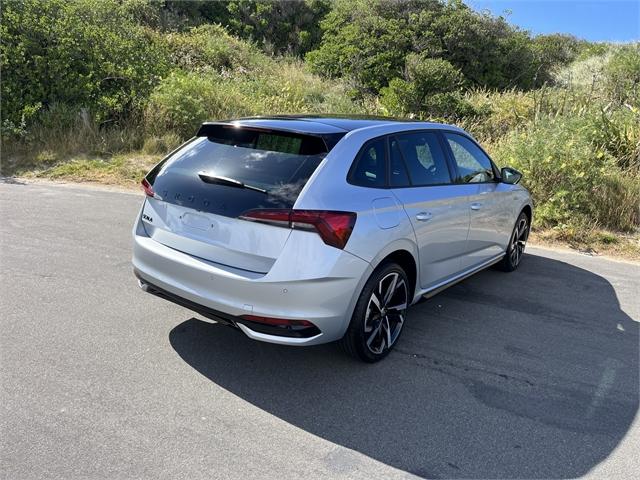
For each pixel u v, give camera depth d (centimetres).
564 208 829
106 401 329
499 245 573
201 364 380
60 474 267
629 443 320
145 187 401
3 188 863
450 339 444
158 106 1218
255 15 2723
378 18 2261
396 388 365
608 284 604
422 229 411
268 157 362
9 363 363
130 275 528
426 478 283
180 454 287
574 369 405
